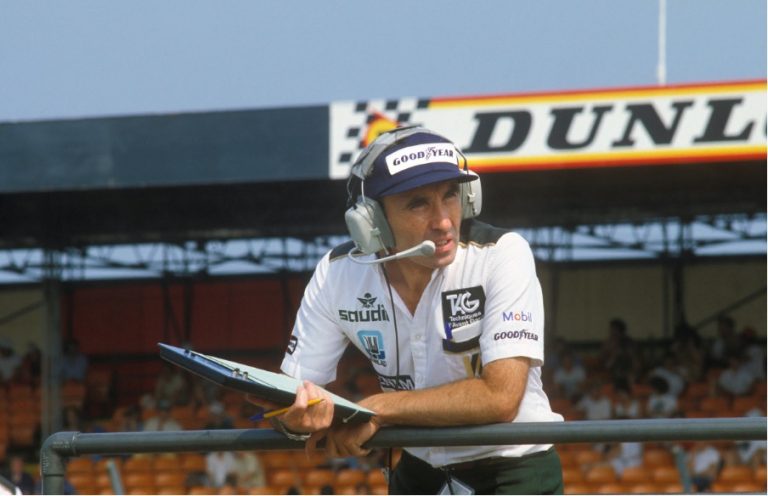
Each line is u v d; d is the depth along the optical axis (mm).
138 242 43125
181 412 41781
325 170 29375
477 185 6746
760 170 32312
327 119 29484
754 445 31609
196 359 5996
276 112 29641
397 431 6215
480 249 6723
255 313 52188
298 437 6133
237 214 38312
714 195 36281
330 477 33656
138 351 52281
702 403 37344
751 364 38938
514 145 28672
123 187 30062
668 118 28188
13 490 6215
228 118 29891
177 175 29844
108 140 30266
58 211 36625
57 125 30406
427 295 6797
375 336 7082
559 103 28641
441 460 7098
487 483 7055
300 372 7289
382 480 33344
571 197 36531
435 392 6258
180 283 52594
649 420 5746
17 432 44250
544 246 48625
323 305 7230
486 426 6070
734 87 27953
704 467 31422
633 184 34406
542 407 7004
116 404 50875
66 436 6156
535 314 6598
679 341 42875
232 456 34344
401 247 6602
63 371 47562
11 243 40625
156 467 35562
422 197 6457
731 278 48406
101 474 35188
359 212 6559
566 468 33281
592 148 28422
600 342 49000
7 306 51125
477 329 6703
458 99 29000
